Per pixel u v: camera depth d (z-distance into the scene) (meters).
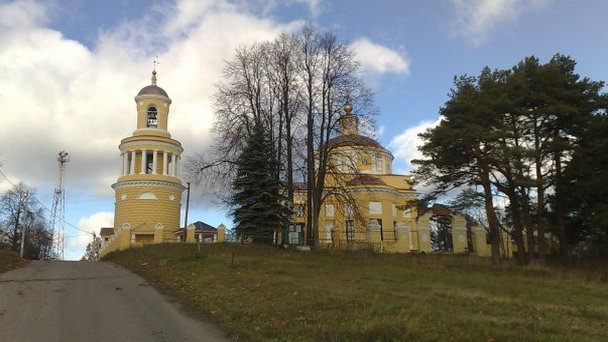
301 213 49.78
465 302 15.70
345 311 12.82
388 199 59.09
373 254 36.16
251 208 35.94
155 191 57.78
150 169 60.88
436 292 18.23
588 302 17.95
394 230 49.47
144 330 12.04
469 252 44.50
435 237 62.53
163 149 59.72
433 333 10.14
